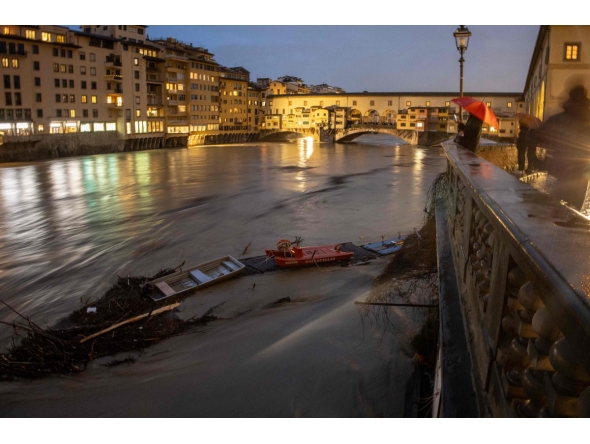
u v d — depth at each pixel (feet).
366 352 32.27
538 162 20.80
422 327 31.76
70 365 38.96
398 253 40.86
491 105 375.25
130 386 34.19
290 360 32.89
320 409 27.09
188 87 354.13
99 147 283.59
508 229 8.14
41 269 74.95
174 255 80.07
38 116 246.27
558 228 7.51
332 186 161.79
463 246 18.01
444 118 374.22
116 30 303.68
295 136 488.02
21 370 38.06
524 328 8.12
